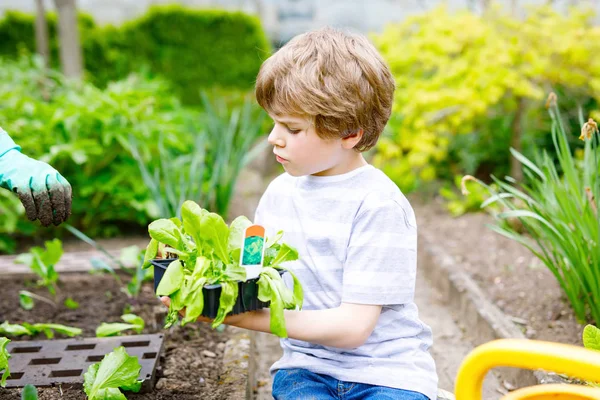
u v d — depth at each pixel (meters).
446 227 3.88
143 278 2.50
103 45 6.38
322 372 1.46
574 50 4.13
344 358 1.45
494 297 2.74
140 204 3.55
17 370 1.84
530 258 3.20
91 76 6.17
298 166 1.43
